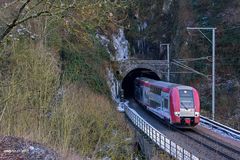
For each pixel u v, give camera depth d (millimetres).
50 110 17906
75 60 37188
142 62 52312
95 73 43062
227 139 23453
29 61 17734
